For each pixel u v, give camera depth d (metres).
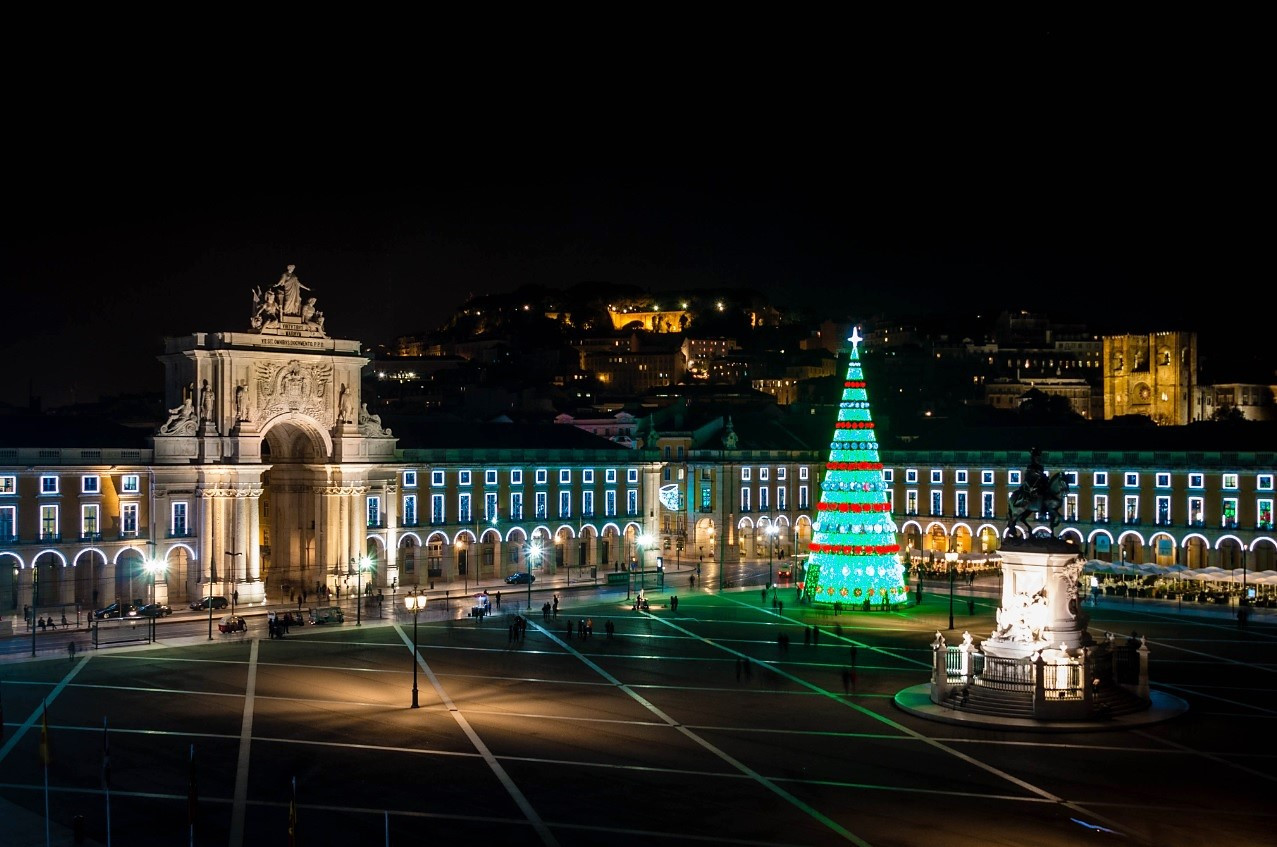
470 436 143.62
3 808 52.88
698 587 131.88
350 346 127.62
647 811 52.62
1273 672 82.19
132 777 57.72
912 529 158.75
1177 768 58.53
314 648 92.06
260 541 130.50
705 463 165.50
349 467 124.81
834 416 190.75
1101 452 145.38
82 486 110.19
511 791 55.47
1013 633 71.31
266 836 49.53
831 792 55.16
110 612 105.88
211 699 74.12
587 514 149.50
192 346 118.19
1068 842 48.66
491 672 82.75
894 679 80.19
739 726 67.44
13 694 75.38
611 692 76.38
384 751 62.22
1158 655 88.88
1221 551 136.75
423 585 133.50
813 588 116.44
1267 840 48.91
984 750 62.03
